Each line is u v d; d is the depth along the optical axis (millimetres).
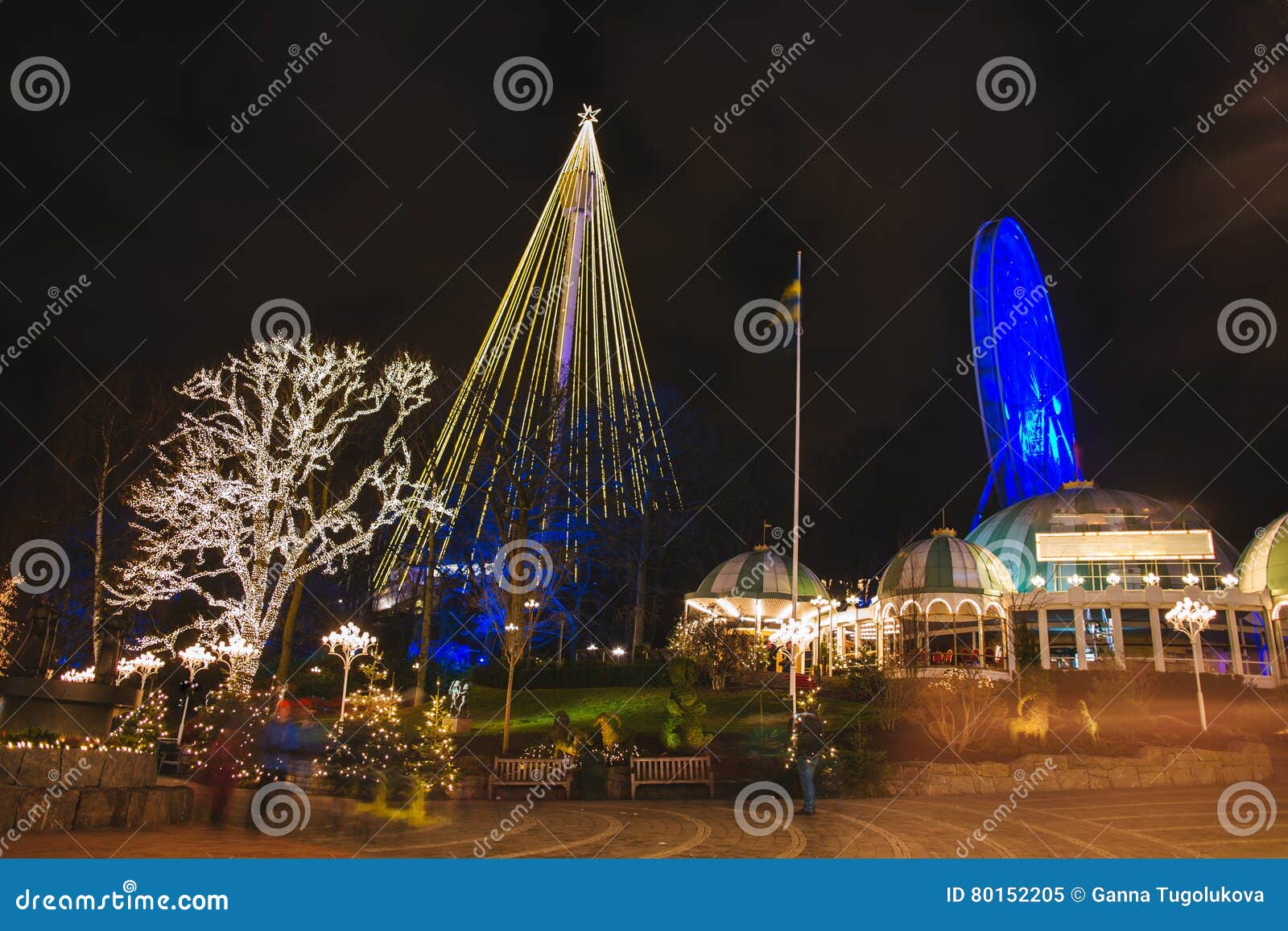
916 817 19219
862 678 39094
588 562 57844
